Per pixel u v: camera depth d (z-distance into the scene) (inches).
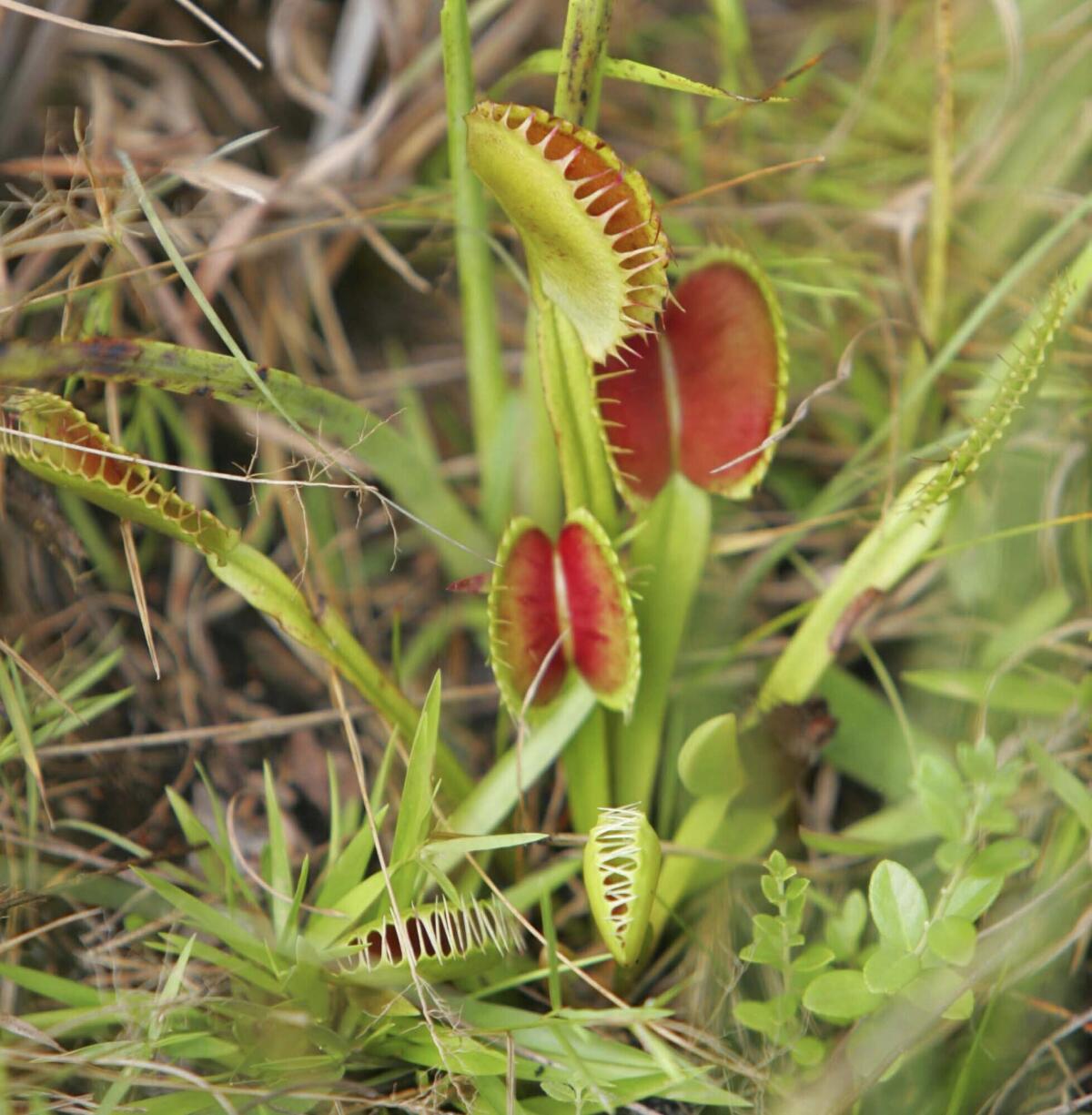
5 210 15.9
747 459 14.9
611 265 14.2
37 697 15.6
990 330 16.8
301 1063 14.3
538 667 14.8
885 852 15.2
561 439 14.8
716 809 15.1
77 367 14.1
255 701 16.4
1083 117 16.7
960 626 16.1
